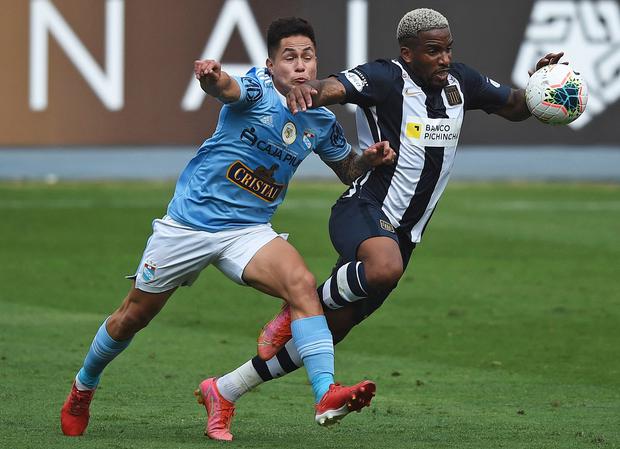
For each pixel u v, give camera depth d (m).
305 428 20.75
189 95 76.19
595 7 75.94
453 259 45.59
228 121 19.30
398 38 20.94
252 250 19.30
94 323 33.00
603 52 76.31
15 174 72.44
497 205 62.00
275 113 19.20
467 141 78.06
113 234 51.38
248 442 19.28
